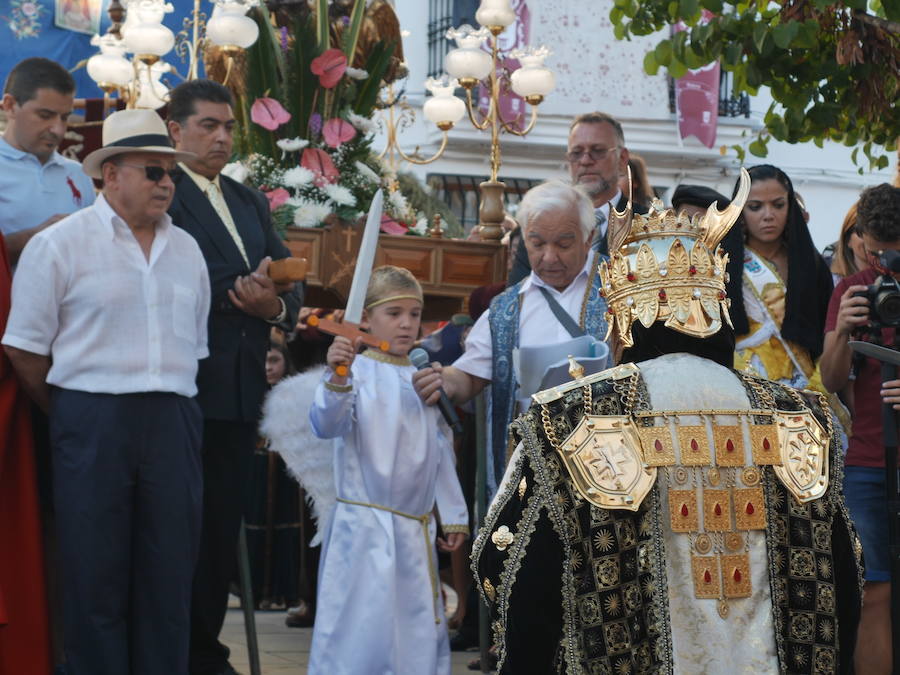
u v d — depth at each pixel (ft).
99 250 20.81
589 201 22.86
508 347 22.74
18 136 23.49
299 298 25.27
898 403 21.34
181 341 21.27
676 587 11.82
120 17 42.55
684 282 12.80
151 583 20.54
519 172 83.61
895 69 27.09
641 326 12.88
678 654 11.64
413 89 83.05
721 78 84.99
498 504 12.39
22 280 20.59
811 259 24.18
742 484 12.09
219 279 23.66
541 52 36.24
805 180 85.97
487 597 12.41
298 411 23.29
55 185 23.89
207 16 42.80
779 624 11.93
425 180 81.51
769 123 28.25
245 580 24.26
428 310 34.09
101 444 20.27
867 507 23.41
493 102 35.37
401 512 22.48
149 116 21.24
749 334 24.04
